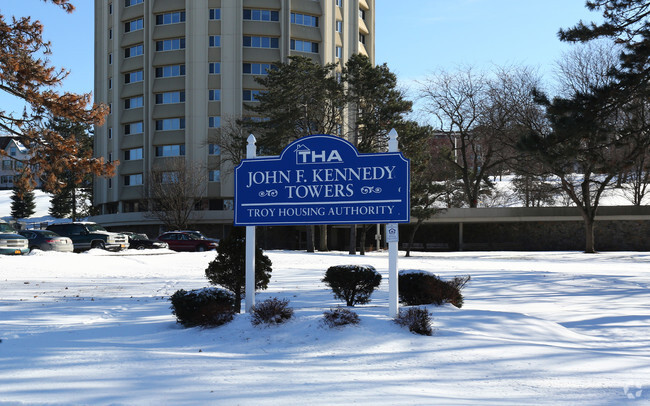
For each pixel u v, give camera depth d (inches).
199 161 2669.8
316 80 1852.9
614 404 249.0
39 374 281.6
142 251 1628.9
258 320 402.6
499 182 3528.5
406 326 385.1
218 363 314.0
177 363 311.1
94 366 300.7
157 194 2352.4
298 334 377.1
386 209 441.1
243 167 473.1
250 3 2847.0
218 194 2748.5
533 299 668.7
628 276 973.2
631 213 2180.1
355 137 1899.6
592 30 933.2
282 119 1831.9
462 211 2276.1
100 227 1627.7
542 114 1939.0
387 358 330.0
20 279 925.2
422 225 2522.1
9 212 4249.5
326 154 457.1
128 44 2979.8
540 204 2812.5
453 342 363.6
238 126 2257.6
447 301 509.4
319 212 455.8
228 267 501.0
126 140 2984.7
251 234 471.5
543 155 914.1
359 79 1840.6
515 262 1430.9
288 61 2849.4
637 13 935.7
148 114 2901.1
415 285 505.7
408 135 1835.6
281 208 463.2
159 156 2913.4
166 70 2906.0
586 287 772.6
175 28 2866.6
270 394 253.0
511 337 405.1
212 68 2842.0
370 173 447.2
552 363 323.6
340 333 371.6
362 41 3275.1
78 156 1088.8
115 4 3026.6
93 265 1116.5
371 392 259.6
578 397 259.6
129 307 580.1
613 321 521.7
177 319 444.1
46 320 492.7
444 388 271.7
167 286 822.5
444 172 2741.1
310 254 1605.6
